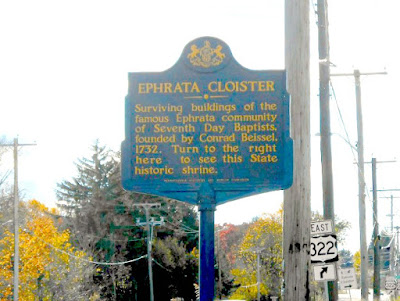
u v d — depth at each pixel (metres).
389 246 76.81
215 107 11.01
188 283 72.62
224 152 10.97
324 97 22.59
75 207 76.25
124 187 10.91
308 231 12.46
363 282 32.72
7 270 43.22
